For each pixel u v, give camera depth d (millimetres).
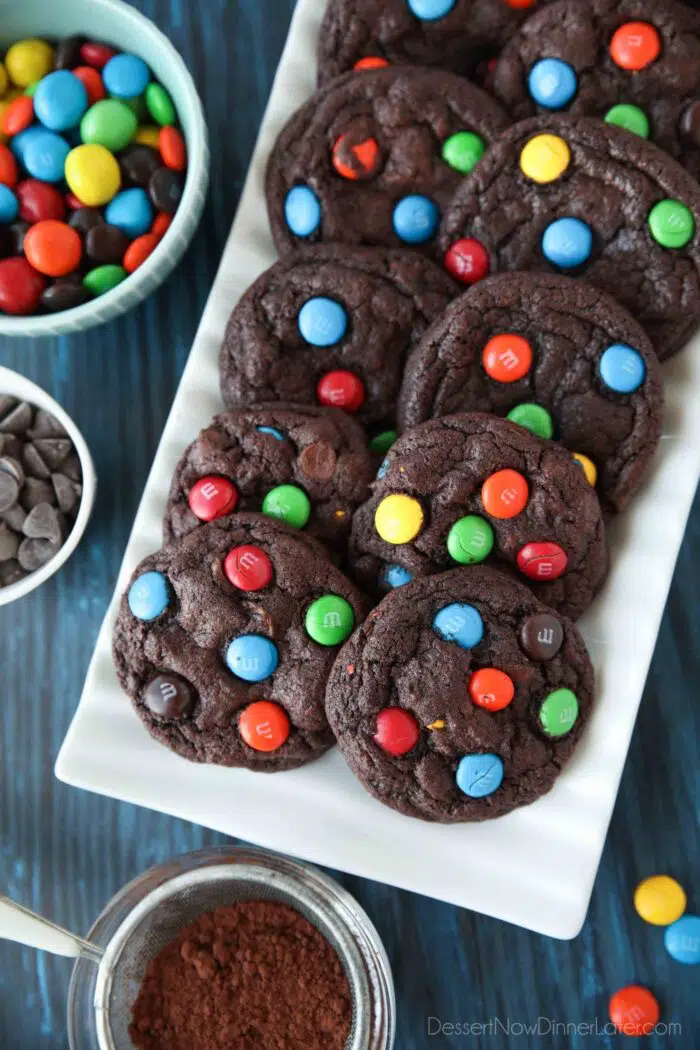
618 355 522
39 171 566
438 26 552
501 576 515
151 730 526
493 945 580
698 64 539
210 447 532
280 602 519
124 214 564
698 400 533
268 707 519
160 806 534
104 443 596
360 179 547
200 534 524
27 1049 582
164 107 569
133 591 525
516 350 522
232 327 544
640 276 531
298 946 563
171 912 564
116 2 559
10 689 592
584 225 530
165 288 599
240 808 533
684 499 526
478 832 527
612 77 542
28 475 576
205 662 521
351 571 531
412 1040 578
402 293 539
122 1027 554
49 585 593
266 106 601
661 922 572
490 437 516
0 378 573
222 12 603
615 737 519
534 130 534
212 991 560
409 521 513
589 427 527
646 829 582
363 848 528
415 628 511
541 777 515
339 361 541
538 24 544
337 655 515
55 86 563
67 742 536
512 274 527
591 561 522
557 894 519
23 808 589
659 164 527
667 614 586
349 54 558
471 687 508
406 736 507
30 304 565
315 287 539
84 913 585
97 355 599
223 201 599
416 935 581
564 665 516
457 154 543
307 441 530
